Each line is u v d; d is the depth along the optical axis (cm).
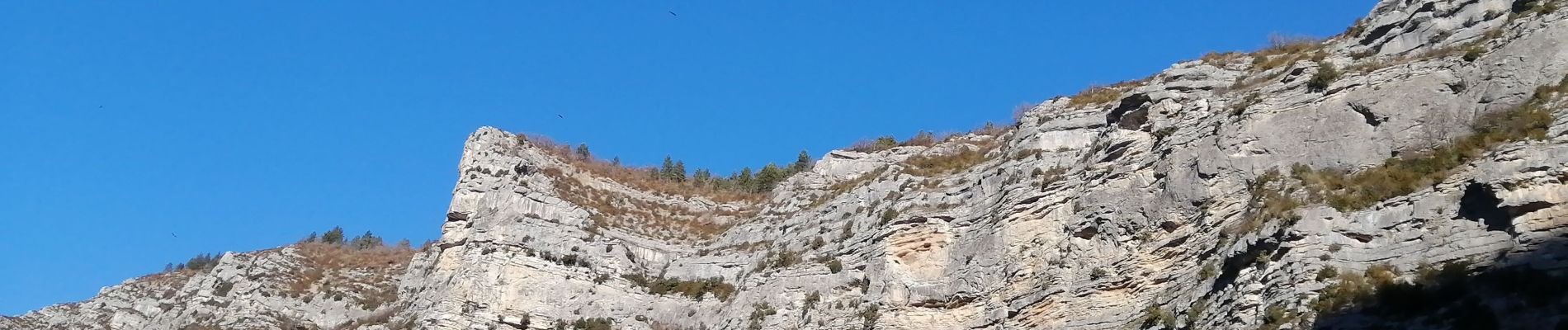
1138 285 5181
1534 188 4103
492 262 7300
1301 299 4234
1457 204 4291
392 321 7581
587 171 8519
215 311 8338
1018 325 5525
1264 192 4900
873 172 7888
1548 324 3697
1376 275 4219
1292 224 4512
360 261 8906
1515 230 4059
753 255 7444
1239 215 4944
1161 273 5116
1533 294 3828
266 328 8019
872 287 6262
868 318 6091
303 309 8262
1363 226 4425
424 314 7194
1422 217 4331
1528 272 3916
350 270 8744
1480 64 4934
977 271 5928
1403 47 5550
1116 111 6141
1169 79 6038
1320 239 4416
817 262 6725
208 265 10262
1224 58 6369
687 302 7231
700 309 7125
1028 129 6831
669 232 8188
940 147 8194
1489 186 4169
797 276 6688
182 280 9281
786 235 7438
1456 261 4128
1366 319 4050
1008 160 6512
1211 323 4516
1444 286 4031
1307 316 4162
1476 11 5366
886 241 6406
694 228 8300
